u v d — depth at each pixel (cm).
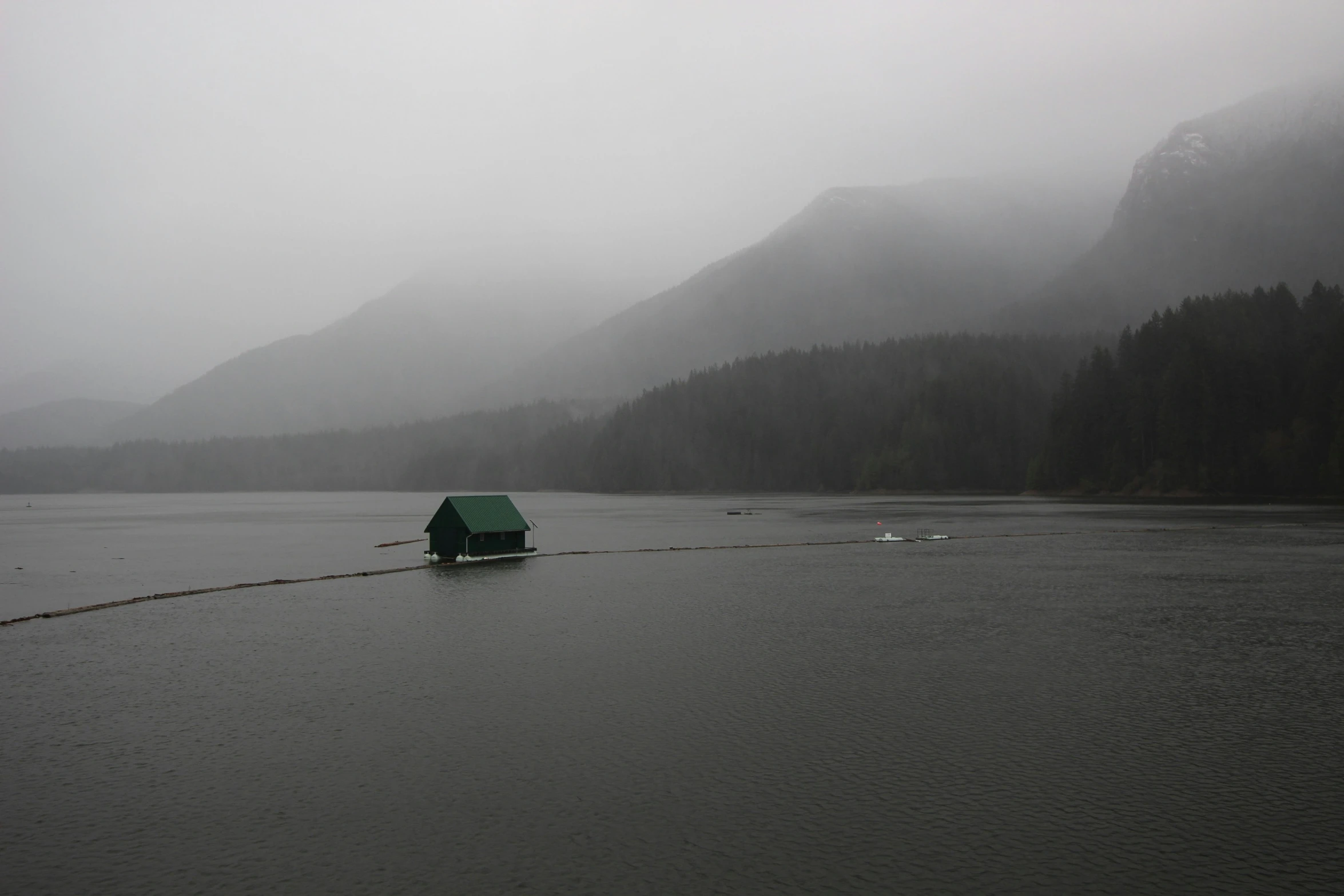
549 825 1502
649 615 3731
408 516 15338
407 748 1919
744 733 2003
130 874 1338
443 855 1390
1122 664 2672
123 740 2014
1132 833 1452
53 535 10438
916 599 4106
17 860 1388
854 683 2458
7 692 2511
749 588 4588
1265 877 1299
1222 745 1892
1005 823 1492
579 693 2383
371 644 3167
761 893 1258
